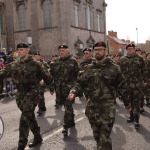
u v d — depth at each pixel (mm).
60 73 6844
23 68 5230
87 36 36875
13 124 8000
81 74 4465
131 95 7434
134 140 6281
